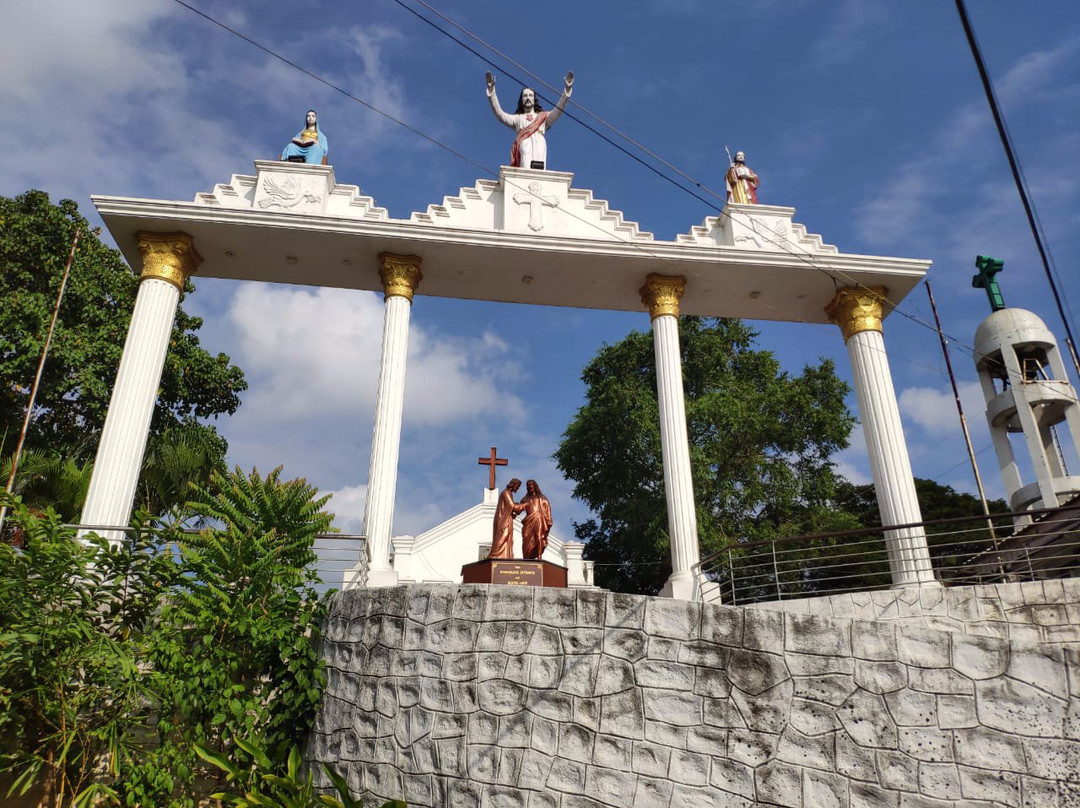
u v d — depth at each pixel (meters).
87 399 20.92
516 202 17.03
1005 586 10.33
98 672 8.78
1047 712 6.71
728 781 7.41
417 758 8.54
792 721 7.43
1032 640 9.79
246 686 9.75
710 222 17.73
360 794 8.73
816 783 7.12
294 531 10.52
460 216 16.91
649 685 8.05
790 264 16.59
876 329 16.91
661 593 14.79
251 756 8.99
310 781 8.45
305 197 16.30
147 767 8.66
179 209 15.36
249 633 9.48
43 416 21.67
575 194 17.38
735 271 16.83
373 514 14.11
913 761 6.93
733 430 24.36
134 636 9.41
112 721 8.81
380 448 14.61
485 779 8.14
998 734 6.79
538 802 7.87
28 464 15.55
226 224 15.49
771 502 25.02
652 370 27.48
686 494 15.09
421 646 9.10
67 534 9.51
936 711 7.04
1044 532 12.36
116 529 11.38
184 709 8.91
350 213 16.64
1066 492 14.27
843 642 7.56
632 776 7.71
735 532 24.22
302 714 9.67
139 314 15.03
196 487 10.73
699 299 18.02
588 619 8.59
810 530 24.12
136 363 14.53
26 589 8.85
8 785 8.89
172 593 9.97
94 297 22.03
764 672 7.71
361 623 9.79
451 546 23.28
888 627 7.50
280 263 16.77
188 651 9.55
